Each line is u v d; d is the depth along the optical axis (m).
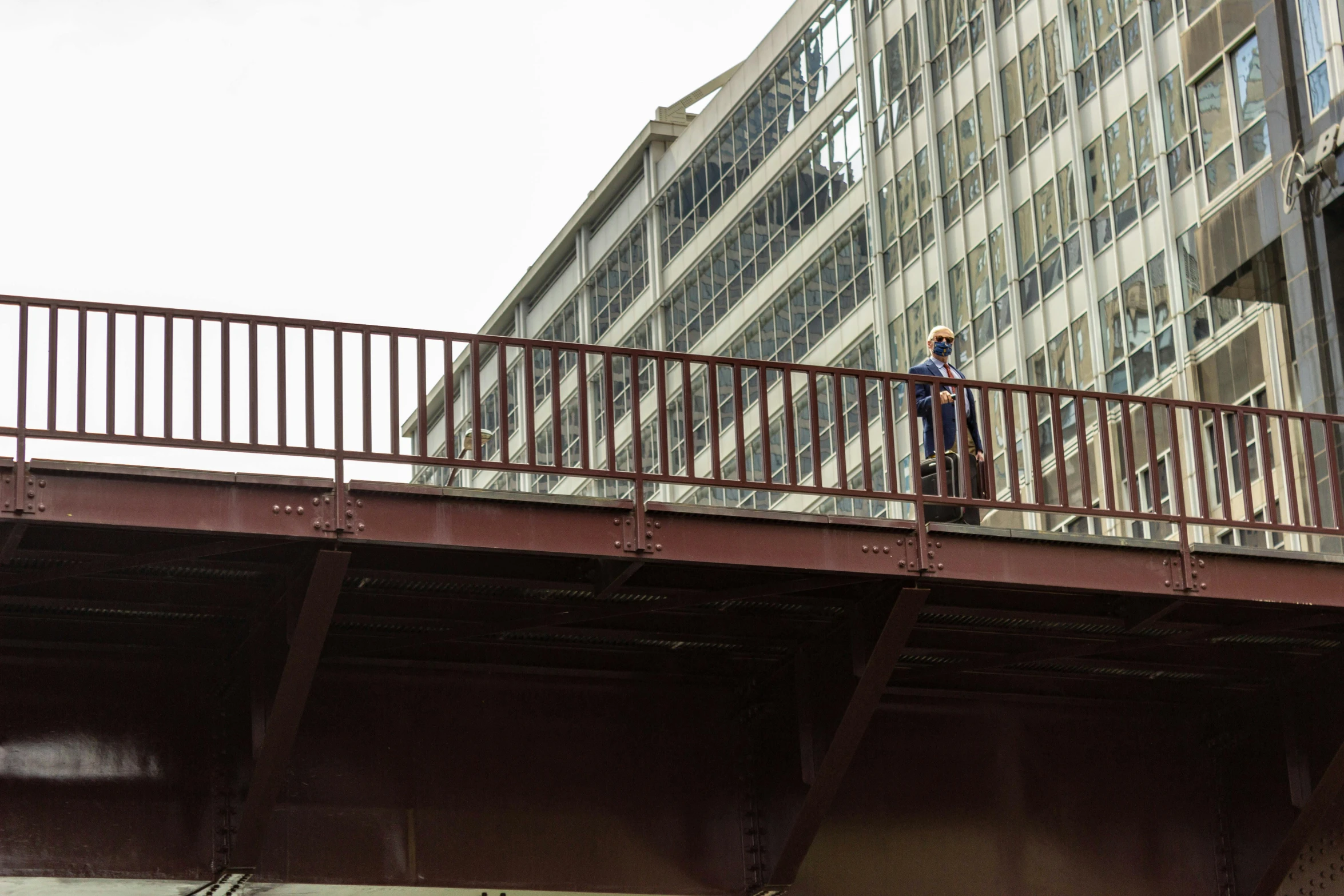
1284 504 41.19
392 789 16.03
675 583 16.06
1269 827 18.47
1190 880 18.59
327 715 16.06
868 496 15.71
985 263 57.84
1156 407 48.22
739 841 17.03
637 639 16.78
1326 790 17.89
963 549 15.79
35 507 13.25
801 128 70.44
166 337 14.48
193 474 13.71
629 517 14.83
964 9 59.75
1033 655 17.33
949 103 60.47
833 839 17.56
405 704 16.33
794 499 67.50
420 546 14.20
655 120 82.38
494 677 16.72
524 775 16.50
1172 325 47.94
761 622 16.80
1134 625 17.12
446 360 14.89
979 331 57.88
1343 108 30.22
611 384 15.21
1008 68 57.25
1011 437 16.53
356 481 14.12
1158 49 49.75
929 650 17.61
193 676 15.68
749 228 73.75
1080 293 52.78
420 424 14.84
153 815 15.16
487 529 14.39
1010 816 18.17
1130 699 18.95
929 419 19.06
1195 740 19.14
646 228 82.25
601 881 16.45
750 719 17.28
